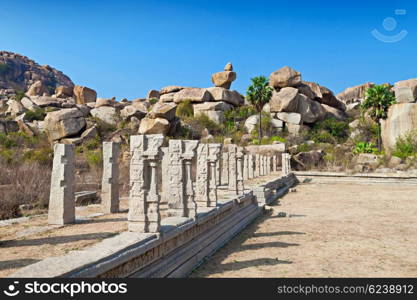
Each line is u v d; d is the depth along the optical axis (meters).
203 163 10.50
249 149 38.53
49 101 50.38
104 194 10.89
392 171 34.16
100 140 37.84
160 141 6.71
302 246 9.66
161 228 7.18
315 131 52.62
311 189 27.03
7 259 5.72
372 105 45.31
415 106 40.25
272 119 51.28
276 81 54.81
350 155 40.31
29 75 131.50
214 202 10.51
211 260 8.43
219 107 53.47
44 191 14.05
